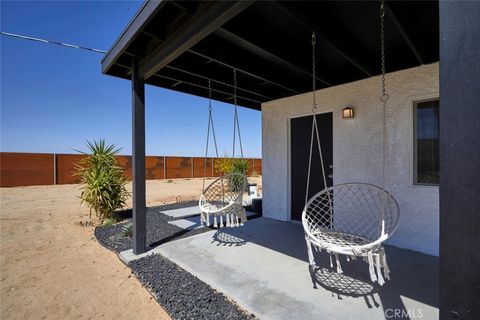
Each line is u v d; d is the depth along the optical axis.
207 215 3.33
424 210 2.95
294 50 2.88
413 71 3.02
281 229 4.05
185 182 14.23
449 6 0.85
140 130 3.20
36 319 1.99
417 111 3.07
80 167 5.82
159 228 4.38
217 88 4.27
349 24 2.31
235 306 2.03
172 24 2.48
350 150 3.60
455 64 0.84
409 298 2.01
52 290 2.41
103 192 5.09
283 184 4.60
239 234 3.81
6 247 3.65
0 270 2.87
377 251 1.94
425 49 2.71
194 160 16.45
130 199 8.09
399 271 2.48
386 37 2.54
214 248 3.25
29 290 2.42
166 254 3.09
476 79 0.80
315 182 4.17
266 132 4.87
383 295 2.06
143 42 2.89
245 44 2.79
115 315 2.01
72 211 6.24
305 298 2.04
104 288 2.43
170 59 2.66
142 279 2.54
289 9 1.93
